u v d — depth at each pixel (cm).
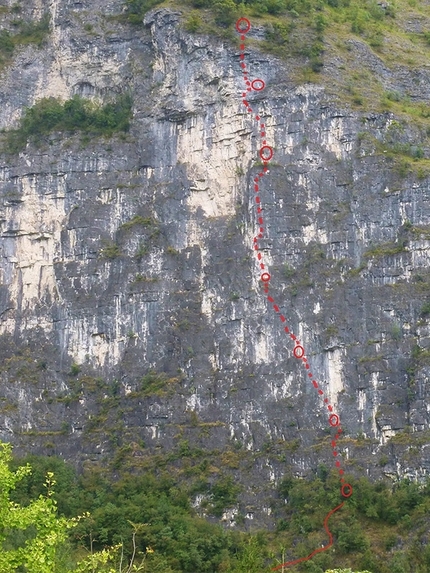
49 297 10744
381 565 8725
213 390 10012
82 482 9794
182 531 9162
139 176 10938
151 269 10531
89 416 10206
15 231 11000
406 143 10619
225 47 11025
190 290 10394
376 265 10050
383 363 9750
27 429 10250
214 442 9812
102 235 10781
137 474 9775
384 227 10212
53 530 5894
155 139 11019
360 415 9662
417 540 8825
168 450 9862
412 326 9825
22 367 10506
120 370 10312
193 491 9575
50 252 10875
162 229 10662
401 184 10281
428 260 10000
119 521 9250
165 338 10281
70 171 11062
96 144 11131
